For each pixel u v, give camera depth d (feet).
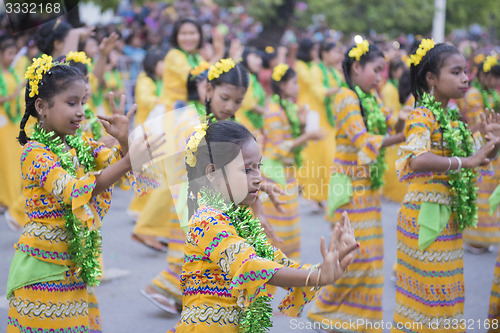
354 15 49.14
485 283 19.85
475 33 55.36
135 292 18.67
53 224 11.07
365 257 15.71
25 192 11.20
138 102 27.30
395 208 28.73
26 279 10.96
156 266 20.77
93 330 13.74
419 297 13.83
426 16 46.73
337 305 15.85
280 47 32.37
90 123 15.40
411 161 13.20
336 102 16.55
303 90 30.86
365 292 15.66
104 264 20.75
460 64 13.62
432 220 13.46
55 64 11.32
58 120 11.20
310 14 50.29
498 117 13.60
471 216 13.84
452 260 13.78
